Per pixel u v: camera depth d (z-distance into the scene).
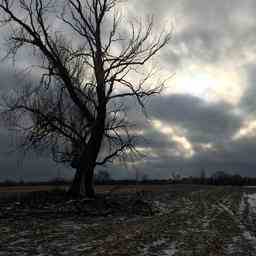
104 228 24.36
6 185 62.19
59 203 35.59
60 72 38.22
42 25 38.03
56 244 18.41
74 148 39.75
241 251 18.09
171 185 98.62
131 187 76.50
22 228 23.56
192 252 17.28
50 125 38.91
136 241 19.39
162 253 16.91
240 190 79.81
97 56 39.03
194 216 33.19
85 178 39.66
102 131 39.41
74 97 38.84
